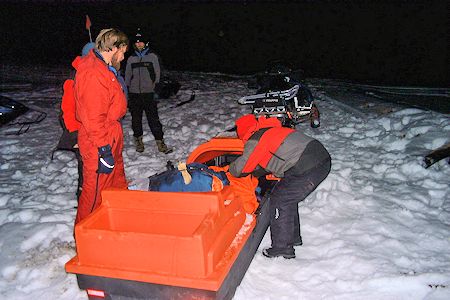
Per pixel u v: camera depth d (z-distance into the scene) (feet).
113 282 8.58
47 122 26.32
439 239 12.16
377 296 10.00
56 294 10.66
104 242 8.48
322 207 14.53
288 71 22.29
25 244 12.66
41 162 19.97
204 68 52.90
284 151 10.61
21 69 45.85
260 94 21.25
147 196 9.39
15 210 14.97
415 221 13.26
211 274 8.11
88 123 10.69
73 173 18.30
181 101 31.24
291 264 11.48
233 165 10.68
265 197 11.68
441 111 23.11
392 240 12.07
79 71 10.68
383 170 17.19
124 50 11.53
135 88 19.29
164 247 8.11
